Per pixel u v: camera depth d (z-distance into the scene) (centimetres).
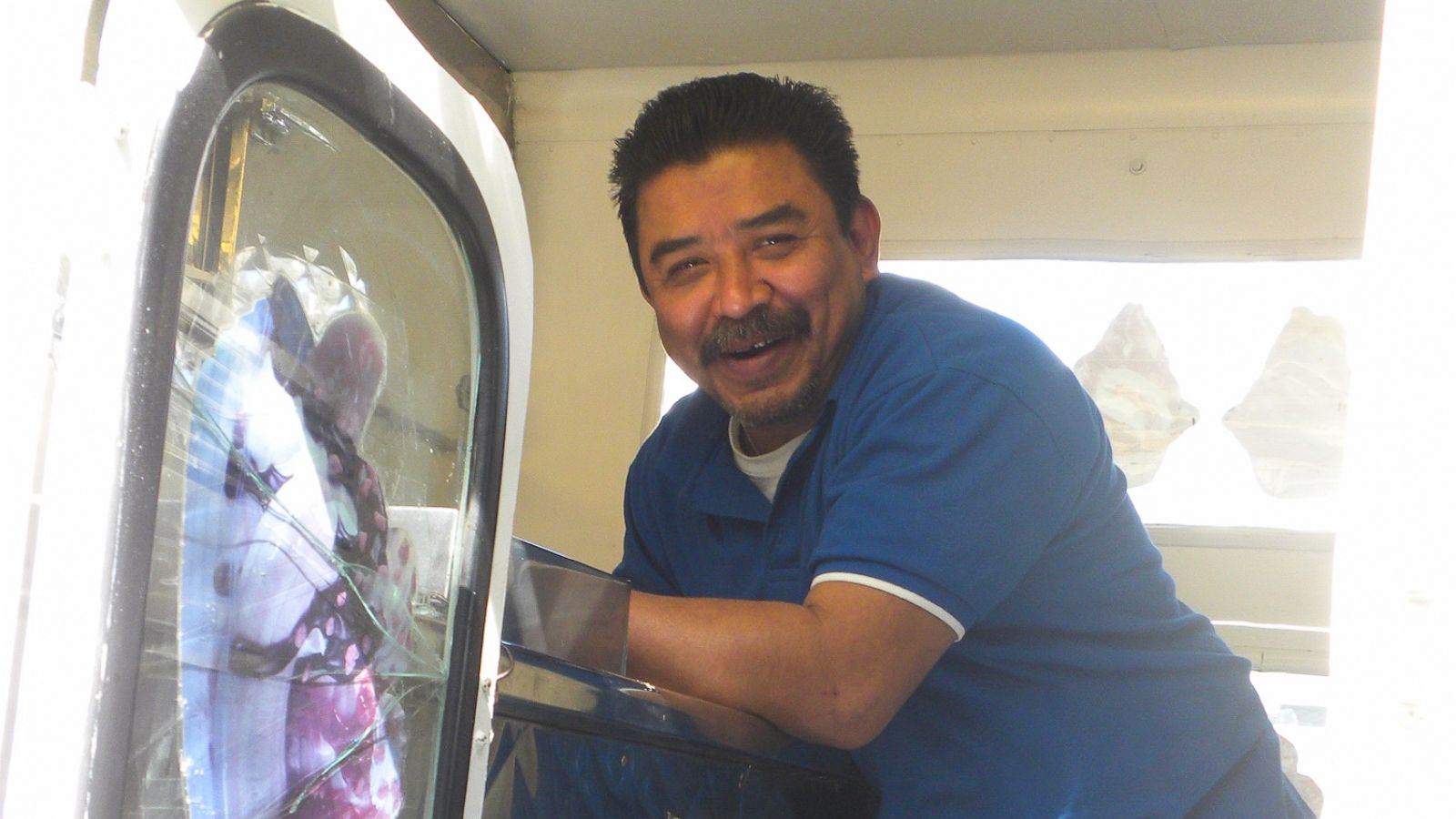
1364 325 81
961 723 134
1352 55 259
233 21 59
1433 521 77
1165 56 267
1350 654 79
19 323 49
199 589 61
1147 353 260
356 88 68
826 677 113
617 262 291
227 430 63
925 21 269
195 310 61
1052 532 128
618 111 296
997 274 270
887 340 133
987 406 123
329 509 71
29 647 49
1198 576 251
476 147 81
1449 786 74
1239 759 139
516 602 92
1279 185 260
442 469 80
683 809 114
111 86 53
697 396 162
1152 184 265
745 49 285
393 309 76
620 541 279
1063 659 133
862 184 277
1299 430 252
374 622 75
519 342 85
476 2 277
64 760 50
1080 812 131
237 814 64
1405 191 81
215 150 61
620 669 106
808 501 136
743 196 133
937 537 117
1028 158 271
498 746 90
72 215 51
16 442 49
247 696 65
